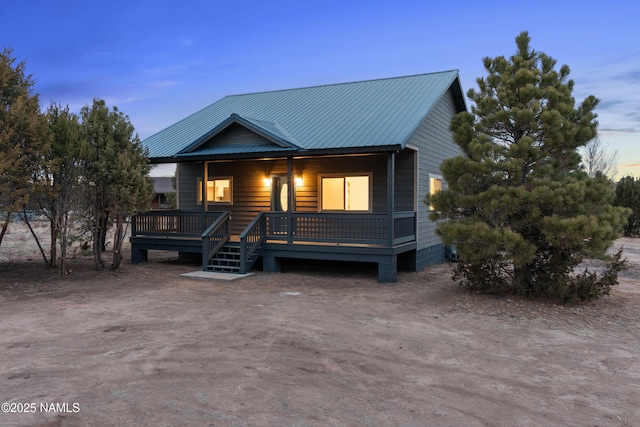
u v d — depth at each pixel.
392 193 11.88
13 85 11.37
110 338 6.51
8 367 5.29
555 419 4.14
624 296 9.88
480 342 6.55
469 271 9.70
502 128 9.27
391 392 4.71
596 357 5.94
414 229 13.88
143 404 4.30
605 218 8.13
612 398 4.63
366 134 12.53
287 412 4.18
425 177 14.70
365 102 15.56
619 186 28.20
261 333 6.79
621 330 7.29
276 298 9.66
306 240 12.86
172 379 4.95
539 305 8.70
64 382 4.84
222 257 13.71
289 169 13.03
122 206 12.52
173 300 9.32
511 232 8.22
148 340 6.41
